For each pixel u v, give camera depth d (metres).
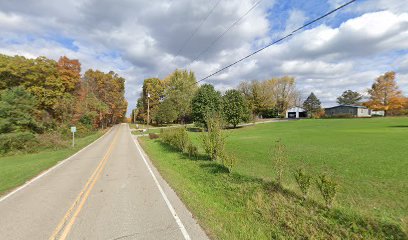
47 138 31.84
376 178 11.52
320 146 23.05
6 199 9.47
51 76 50.38
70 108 52.62
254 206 7.88
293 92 100.81
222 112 58.31
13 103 33.28
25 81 47.28
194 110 63.41
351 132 36.97
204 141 17.95
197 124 62.47
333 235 5.71
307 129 48.62
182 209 7.76
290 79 100.19
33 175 14.13
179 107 83.06
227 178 11.79
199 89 64.44
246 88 96.06
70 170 15.47
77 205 8.36
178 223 6.65
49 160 20.14
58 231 6.32
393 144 22.53
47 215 7.51
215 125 17.16
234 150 22.97
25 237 6.05
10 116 31.98
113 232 6.17
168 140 28.14
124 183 11.47
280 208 7.46
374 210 7.63
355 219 6.50
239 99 62.59
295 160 16.56
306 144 24.91
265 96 93.06
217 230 6.14
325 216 6.88
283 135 37.34
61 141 33.09
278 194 8.72
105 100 87.00
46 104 49.34
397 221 6.44
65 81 56.22
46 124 43.28
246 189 9.68
